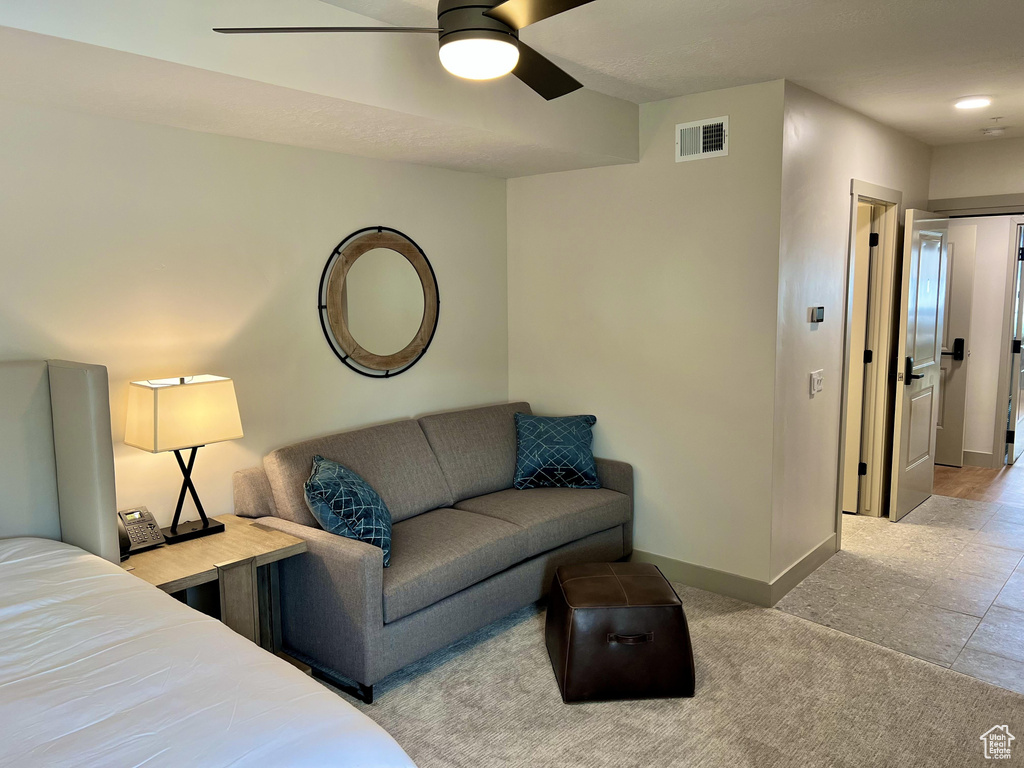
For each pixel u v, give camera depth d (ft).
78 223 8.19
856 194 13.10
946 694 8.68
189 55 6.48
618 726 8.10
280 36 7.14
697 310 11.59
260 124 8.85
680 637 8.59
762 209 10.72
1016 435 22.68
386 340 11.96
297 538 8.94
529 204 13.75
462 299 13.38
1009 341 18.81
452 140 10.00
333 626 8.70
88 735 4.32
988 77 10.57
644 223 12.10
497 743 7.80
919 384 15.57
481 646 10.06
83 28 5.81
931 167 17.17
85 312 8.34
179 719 4.50
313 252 10.76
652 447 12.42
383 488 10.71
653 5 7.59
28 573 6.80
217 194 9.50
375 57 8.02
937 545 13.84
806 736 7.88
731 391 11.32
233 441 9.98
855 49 9.18
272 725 4.48
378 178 11.60
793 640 10.09
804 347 11.69
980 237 18.84
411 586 8.69
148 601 6.31
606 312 12.82
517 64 6.48
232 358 9.87
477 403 13.92
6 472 7.72
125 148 8.54
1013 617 10.73
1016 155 16.03
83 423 7.47
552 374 13.83
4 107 7.55
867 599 11.44
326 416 11.19
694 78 10.39
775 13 7.89
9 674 5.03
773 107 10.49
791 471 11.62
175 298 9.16
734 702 8.55
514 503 11.57
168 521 9.31
